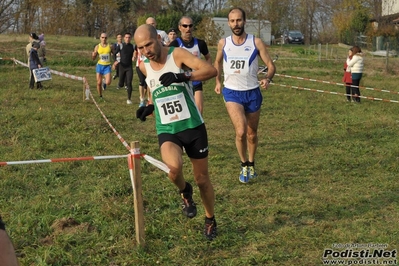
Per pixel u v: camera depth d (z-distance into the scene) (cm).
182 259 432
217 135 948
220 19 4134
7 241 257
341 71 2416
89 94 1312
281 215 534
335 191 619
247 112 648
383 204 573
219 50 670
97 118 1041
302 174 690
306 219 524
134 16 4466
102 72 1348
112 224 492
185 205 458
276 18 4512
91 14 4122
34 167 677
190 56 425
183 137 437
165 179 648
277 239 471
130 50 1292
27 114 1037
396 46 3612
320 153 810
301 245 461
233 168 715
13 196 575
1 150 768
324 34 5222
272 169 712
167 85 406
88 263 424
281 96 1523
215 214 532
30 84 1505
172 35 907
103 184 614
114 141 843
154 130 981
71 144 812
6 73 1902
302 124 1070
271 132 980
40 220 499
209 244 459
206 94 1565
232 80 642
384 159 770
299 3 5684
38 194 583
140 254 434
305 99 1459
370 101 1448
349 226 507
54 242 453
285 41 4778
